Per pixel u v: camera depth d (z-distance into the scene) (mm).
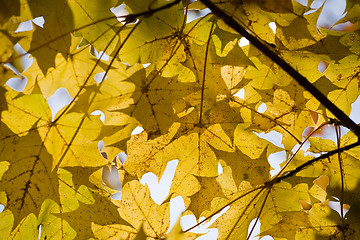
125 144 888
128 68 878
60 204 892
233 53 889
